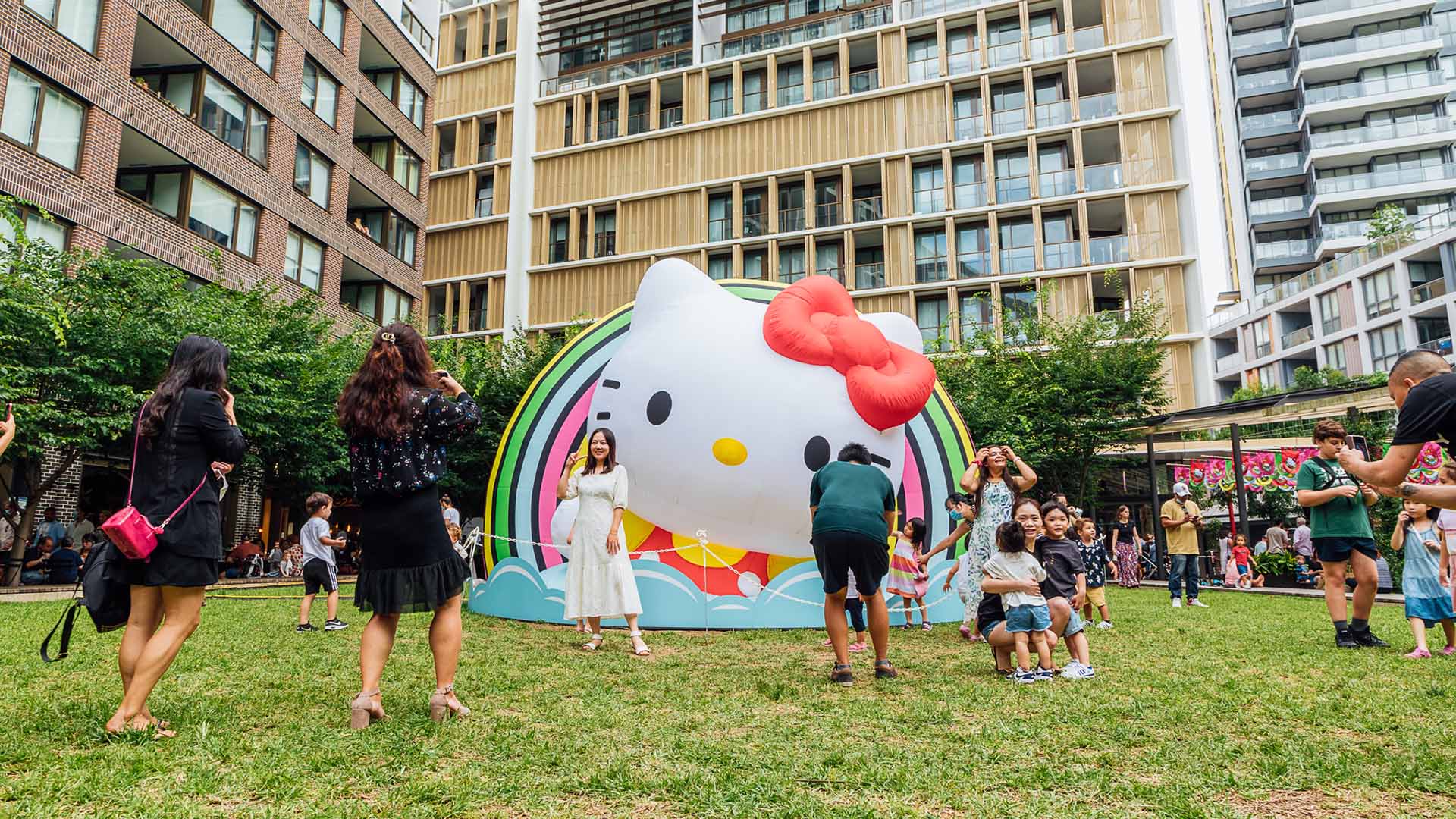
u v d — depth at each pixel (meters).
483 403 23.06
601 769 3.15
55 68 17.03
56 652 5.71
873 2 34.94
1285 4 54.75
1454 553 7.38
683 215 34.97
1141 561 19.28
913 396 7.69
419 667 5.45
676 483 7.69
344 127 26.69
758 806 2.76
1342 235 49.53
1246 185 53.84
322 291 25.38
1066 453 20.34
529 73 38.62
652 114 36.62
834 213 33.81
